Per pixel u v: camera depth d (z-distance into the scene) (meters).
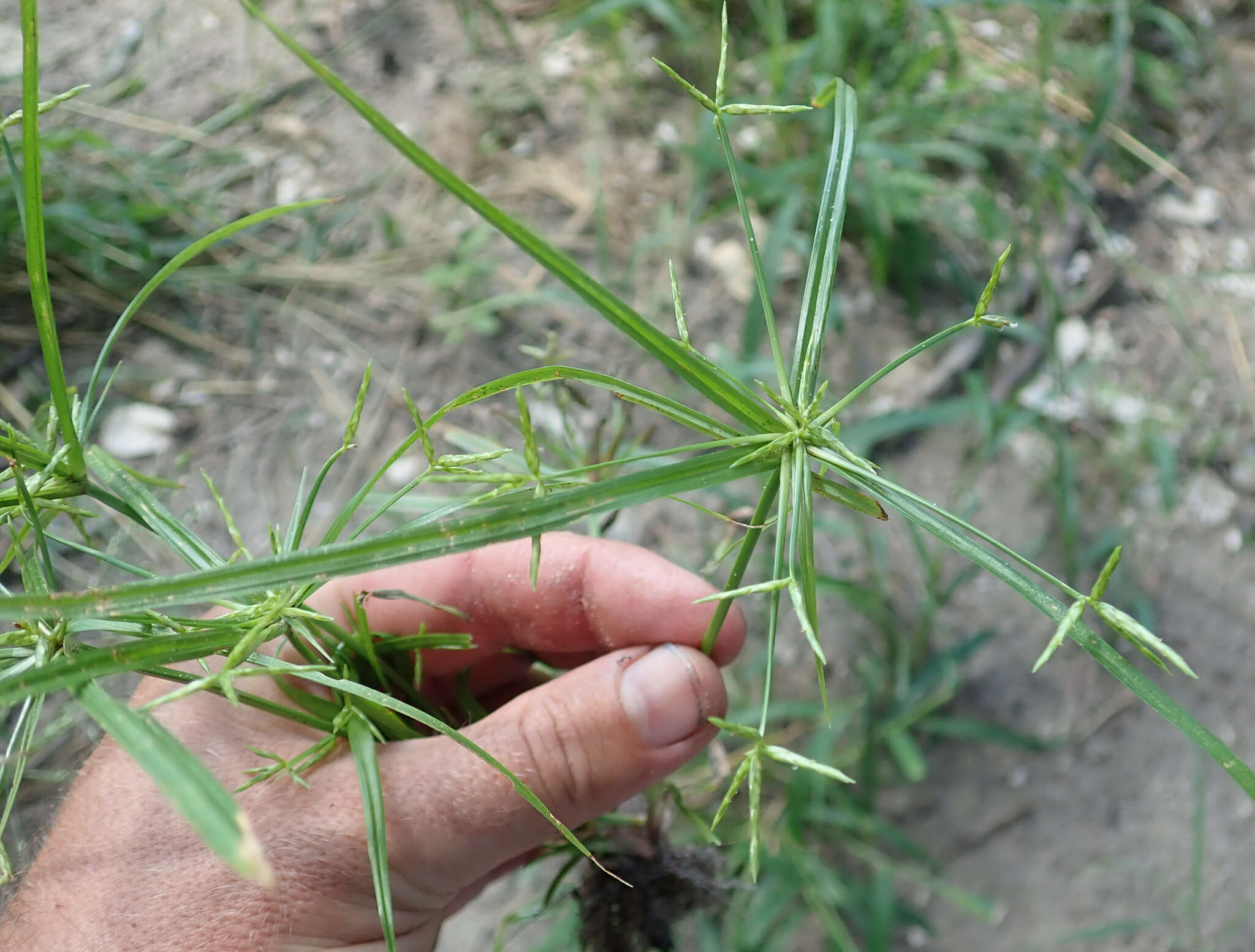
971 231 0.40
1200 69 0.47
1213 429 0.38
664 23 0.45
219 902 0.18
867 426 0.33
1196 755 0.33
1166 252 0.42
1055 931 0.31
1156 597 0.35
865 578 0.35
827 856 0.32
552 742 0.19
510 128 0.43
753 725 0.32
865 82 0.40
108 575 0.31
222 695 0.20
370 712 0.19
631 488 0.12
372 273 0.39
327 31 0.44
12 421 0.33
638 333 0.12
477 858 0.19
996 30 0.47
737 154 0.41
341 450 0.14
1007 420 0.37
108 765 0.20
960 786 0.33
